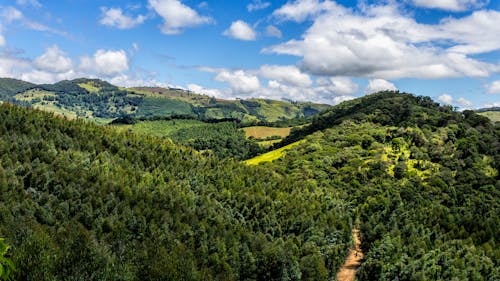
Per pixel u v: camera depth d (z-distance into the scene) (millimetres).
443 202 111438
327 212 105625
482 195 110438
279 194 114438
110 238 76188
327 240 93188
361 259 98750
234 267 77500
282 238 92875
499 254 78500
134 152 122438
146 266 62875
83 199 85562
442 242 86562
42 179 87750
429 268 69938
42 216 76312
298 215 100562
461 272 70188
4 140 100938
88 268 57094
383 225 96438
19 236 60906
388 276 73000
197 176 117438
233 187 115438
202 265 73000
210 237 82250
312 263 79250
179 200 96062
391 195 117625
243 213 102625
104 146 120375
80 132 123938
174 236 80938
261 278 78125
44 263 52125
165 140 154875
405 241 86875
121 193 91062
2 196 77750
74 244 63406
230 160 145500
